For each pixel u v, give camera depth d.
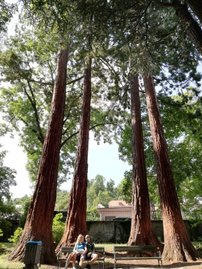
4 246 15.70
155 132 14.22
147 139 21.64
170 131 19.97
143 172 15.23
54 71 23.03
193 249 11.41
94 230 22.48
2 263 8.99
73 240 12.63
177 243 11.43
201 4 6.20
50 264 9.91
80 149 14.86
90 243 9.56
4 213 23.97
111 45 8.45
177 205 12.38
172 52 9.95
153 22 8.49
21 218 21.69
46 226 10.67
